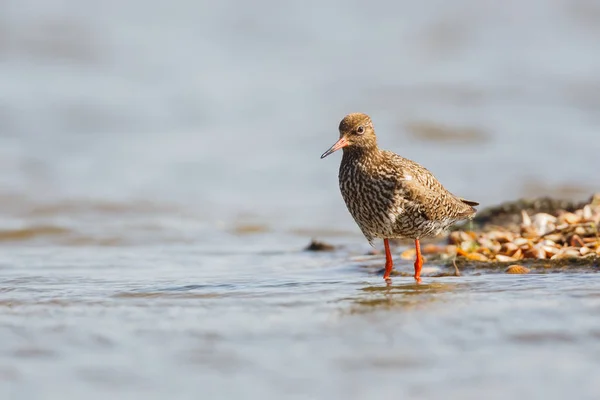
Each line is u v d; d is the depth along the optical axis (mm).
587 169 21000
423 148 23641
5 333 8562
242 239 16219
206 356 7742
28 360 7734
